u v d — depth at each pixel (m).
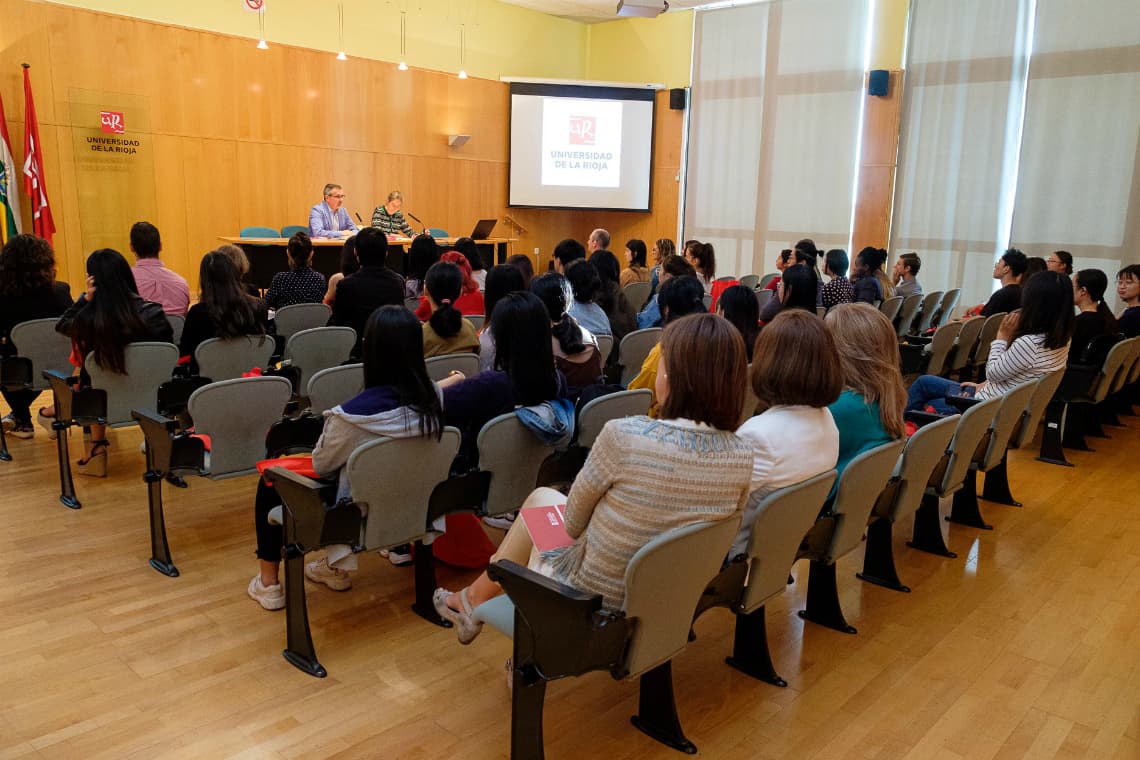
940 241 9.62
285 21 9.48
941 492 3.15
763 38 10.77
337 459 2.30
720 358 1.76
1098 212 8.55
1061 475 4.59
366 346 2.34
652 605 1.76
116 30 8.13
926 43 9.45
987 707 2.35
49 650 2.48
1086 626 2.85
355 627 2.69
